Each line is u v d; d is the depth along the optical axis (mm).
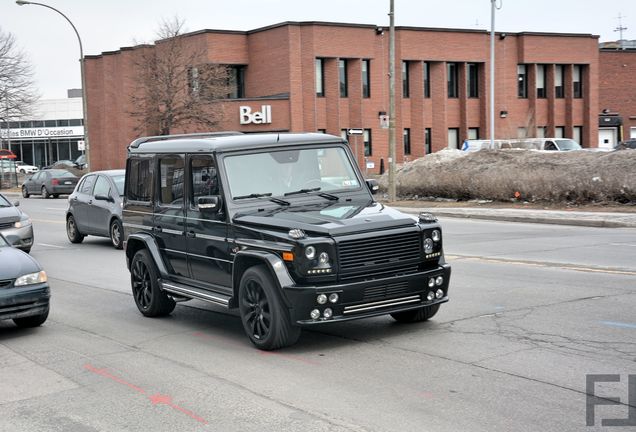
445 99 54375
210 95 47219
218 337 8695
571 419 5434
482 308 9461
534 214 22156
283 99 49281
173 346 8383
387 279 7496
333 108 50625
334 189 8875
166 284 9531
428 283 7785
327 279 7324
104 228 18953
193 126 47781
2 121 61000
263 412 5953
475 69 55969
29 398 6707
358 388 6426
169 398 6465
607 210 22625
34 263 9445
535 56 56219
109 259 16766
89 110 62719
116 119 59781
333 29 49875
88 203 19500
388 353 7508
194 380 6965
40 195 47812
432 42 53312
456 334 8148
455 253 15141
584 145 58938
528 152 31062
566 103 58344
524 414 5578
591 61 58219
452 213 24750
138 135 49844
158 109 46094
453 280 11711
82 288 12898
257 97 50500
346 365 7160
